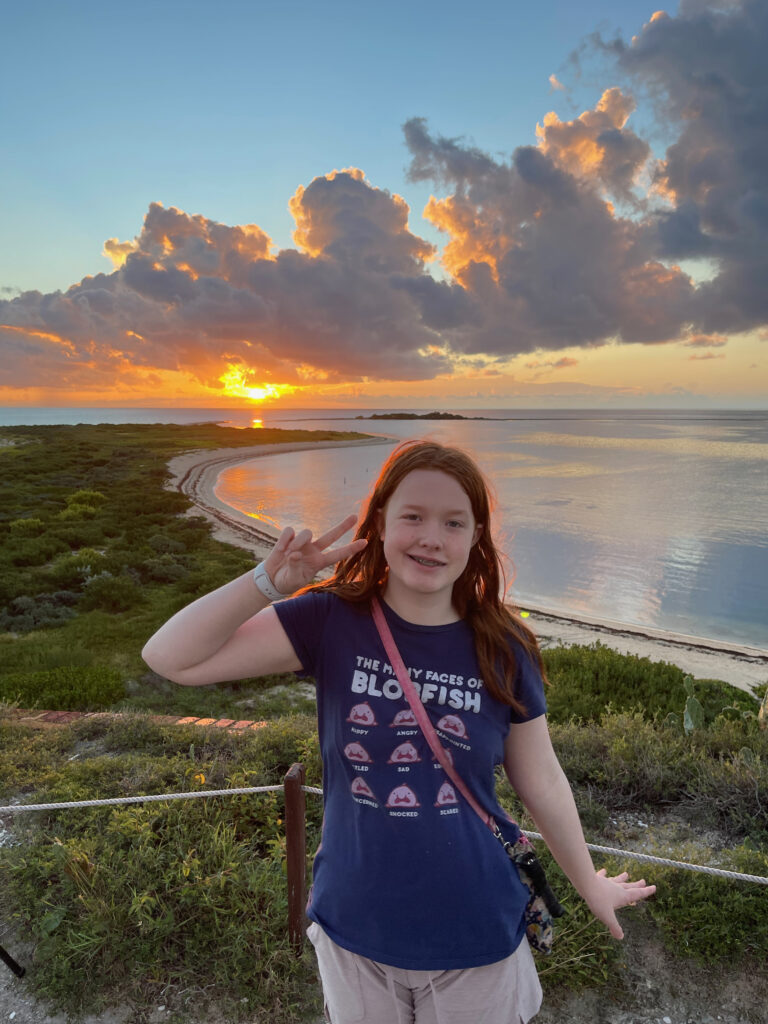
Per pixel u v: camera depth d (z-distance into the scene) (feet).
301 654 4.72
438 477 4.42
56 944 8.91
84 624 49.37
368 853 4.40
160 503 127.03
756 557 96.22
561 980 8.73
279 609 4.74
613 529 118.21
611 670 33.81
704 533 115.03
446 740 4.46
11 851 10.80
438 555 4.31
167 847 10.59
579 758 15.08
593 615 67.21
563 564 91.20
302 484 190.08
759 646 57.26
